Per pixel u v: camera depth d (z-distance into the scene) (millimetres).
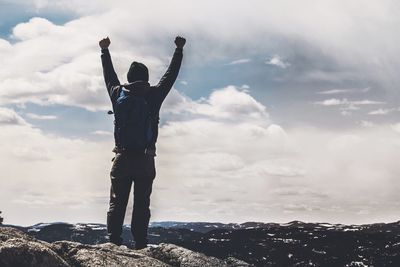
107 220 6191
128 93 6062
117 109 6039
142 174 6066
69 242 4910
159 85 6238
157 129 6254
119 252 5086
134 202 6184
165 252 5559
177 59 6316
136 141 5984
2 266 4168
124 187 6105
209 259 5527
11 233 4602
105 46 6512
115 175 6109
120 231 6168
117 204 6129
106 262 4738
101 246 5293
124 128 5996
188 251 5516
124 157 6074
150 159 6172
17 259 4211
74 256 4742
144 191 6137
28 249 4285
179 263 5395
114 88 6250
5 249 4191
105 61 6480
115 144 6184
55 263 4355
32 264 4246
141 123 6000
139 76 6199
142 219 6160
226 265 5516
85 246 4898
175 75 6309
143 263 4984
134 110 5980
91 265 4652
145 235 6203
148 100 6145
